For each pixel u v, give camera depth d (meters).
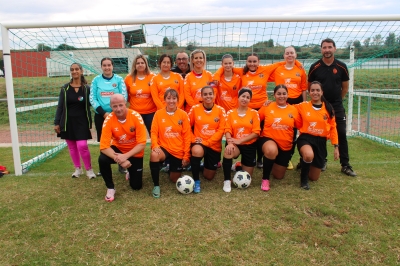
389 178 4.08
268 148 3.64
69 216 3.17
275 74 4.47
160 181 4.12
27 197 3.64
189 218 3.07
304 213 3.15
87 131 4.16
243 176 3.78
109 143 3.49
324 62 4.17
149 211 3.24
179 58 4.56
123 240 2.71
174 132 3.76
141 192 3.76
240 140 3.81
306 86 4.52
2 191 3.84
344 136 4.25
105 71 4.15
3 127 9.78
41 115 9.86
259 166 4.63
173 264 2.38
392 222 2.96
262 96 4.41
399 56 6.06
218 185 3.96
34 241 2.73
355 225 2.92
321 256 2.47
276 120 3.85
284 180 4.11
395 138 7.06
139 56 4.24
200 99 4.25
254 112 3.91
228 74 4.30
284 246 2.60
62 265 2.40
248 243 2.64
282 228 2.87
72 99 4.04
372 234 2.77
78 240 2.73
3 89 11.64
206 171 4.05
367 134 6.84
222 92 4.37
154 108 4.41
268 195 3.60
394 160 4.96
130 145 3.71
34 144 6.98
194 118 3.93
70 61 5.80
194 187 3.72
